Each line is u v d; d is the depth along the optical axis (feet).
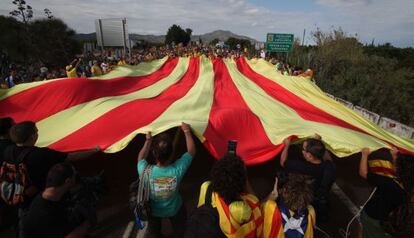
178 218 10.39
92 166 16.26
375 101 47.24
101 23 69.05
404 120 46.24
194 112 17.70
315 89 28.63
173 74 34.45
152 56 72.02
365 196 15.64
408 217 8.58
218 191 6.82
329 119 19.56
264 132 15.92
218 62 42.70
